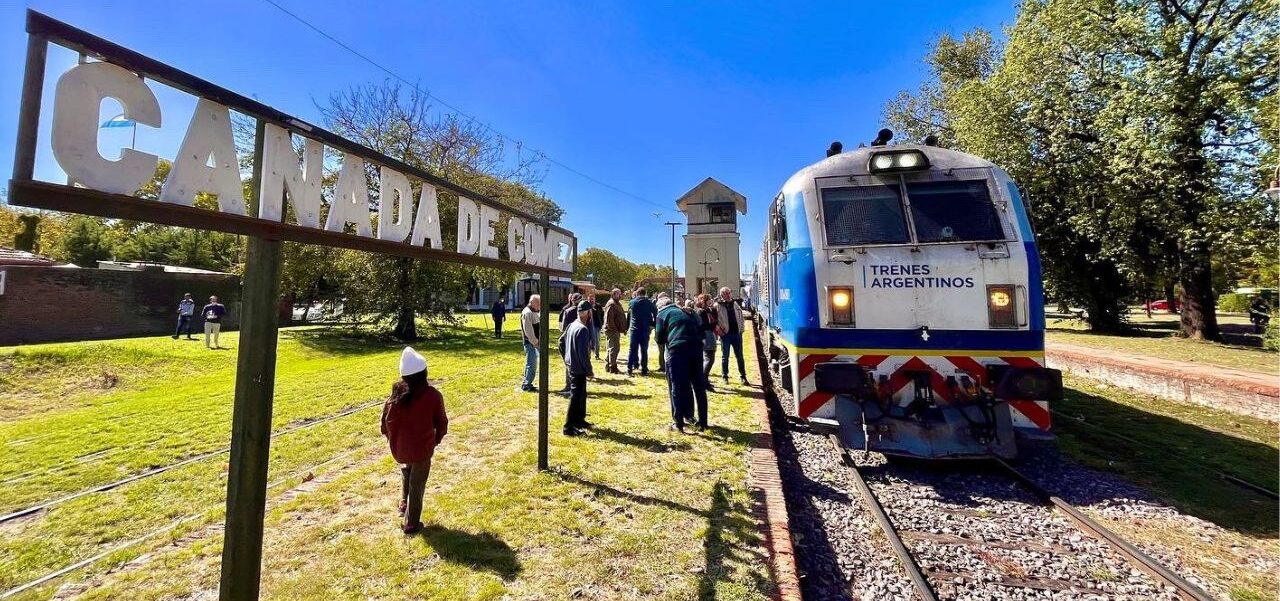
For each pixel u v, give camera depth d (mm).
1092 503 4336
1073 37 13969
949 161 5391
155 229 35594
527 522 3551
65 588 2861
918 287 4895
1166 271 14164
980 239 4926
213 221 1711
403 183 2713
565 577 2889
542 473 4465
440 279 19859
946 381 4773
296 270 18984
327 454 5344
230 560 1868
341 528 3463
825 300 5074
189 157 1646
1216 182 11992
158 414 7121
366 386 9055
